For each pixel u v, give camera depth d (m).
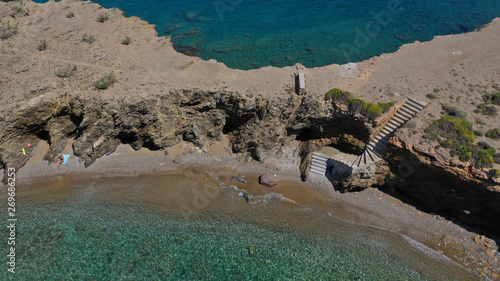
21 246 32.97
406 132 33.31
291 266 30.59
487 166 28.61
